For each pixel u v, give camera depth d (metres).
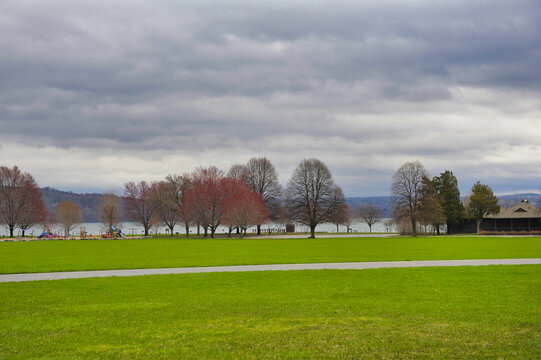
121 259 42.59
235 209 96.88
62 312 18.69
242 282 26.55
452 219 115.94
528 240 77.19
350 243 70.62
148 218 118.19
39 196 113.50
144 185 119.56
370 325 16.33
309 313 18.22
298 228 149.62
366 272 30.59
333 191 101.50
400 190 106.56
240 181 108.81
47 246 66.31
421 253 47.66
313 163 101.06
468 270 31.03
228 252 51.50
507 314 17.78
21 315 18.22
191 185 116.06
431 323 16.55
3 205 108.25
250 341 14.59
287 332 15.54
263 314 18.12
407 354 13.39
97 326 16.44
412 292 22.61
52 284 26.33
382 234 119.69
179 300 21.08
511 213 119.75
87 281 27.48
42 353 13.50
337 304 19.83
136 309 19.16
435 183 118.00
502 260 38.41
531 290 22.95
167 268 34.47
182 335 15.28
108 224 122.69
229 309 19.05
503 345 14.09
